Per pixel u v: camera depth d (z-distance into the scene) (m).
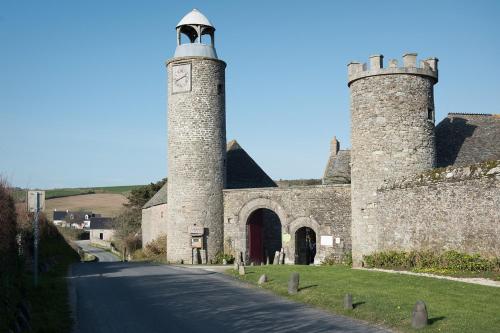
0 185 14.98
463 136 26.55
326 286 16.45
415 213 21.03
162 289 17.73
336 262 28.53
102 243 73.06
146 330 11.63
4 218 14.76
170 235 32.72
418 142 24.56
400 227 22.08
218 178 32.66
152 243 41.44
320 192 29.59
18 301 12.52
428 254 19.77
